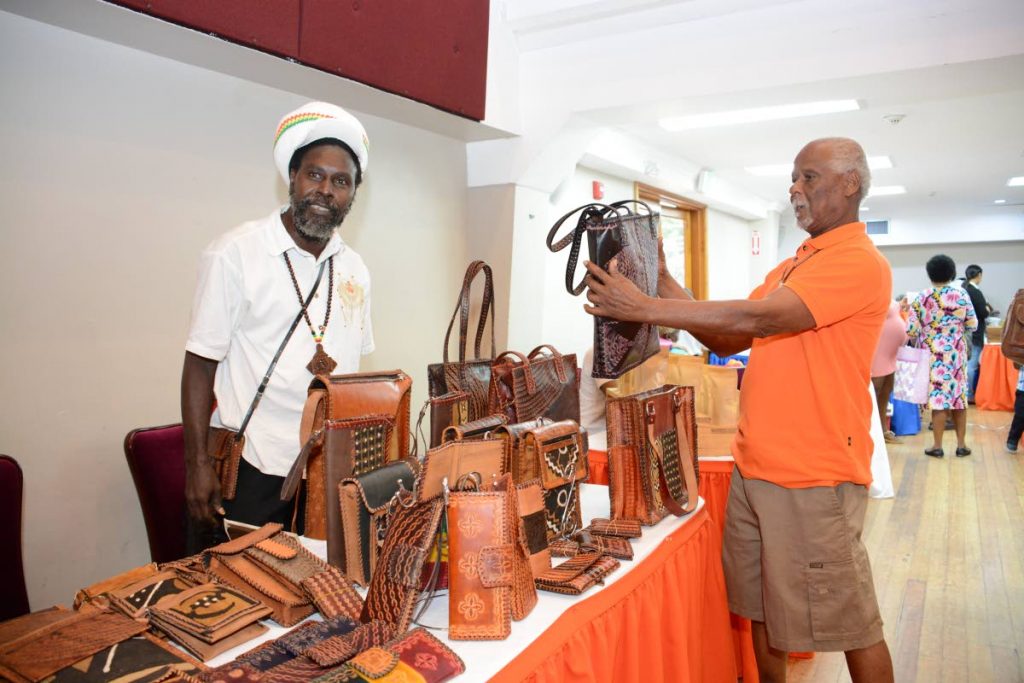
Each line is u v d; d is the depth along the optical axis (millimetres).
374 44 2393
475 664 996
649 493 1646
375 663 920
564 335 4434
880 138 4660
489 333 3492
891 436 6250
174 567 1169
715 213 7047
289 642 980
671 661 1546
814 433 1702
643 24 2852
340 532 1256
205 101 2260
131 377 2100
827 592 1704
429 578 1134
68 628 986
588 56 3025
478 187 3463
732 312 1569
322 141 1542
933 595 2984
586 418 2670
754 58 2668
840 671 2398
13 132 1814
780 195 7395
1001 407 7934
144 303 2125
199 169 2256
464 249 3508
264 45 2041
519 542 1172
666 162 5125
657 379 2631
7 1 1701
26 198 1847
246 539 1186
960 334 5445
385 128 2980
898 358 6172
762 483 1775
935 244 11070
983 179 6738
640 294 1569
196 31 1904
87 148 1967
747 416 1830
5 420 1838
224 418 1559
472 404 1796
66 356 1949
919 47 2410
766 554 1761
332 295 1648
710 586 1913
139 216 2102
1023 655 2475
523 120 3242
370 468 1354
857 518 1732
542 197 3551
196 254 2260
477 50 2854
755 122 4148
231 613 1043
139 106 2082
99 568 2051
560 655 1135
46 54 1866
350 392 1405
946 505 4254
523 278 3477
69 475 1972
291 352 1569
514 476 1496
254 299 1535
